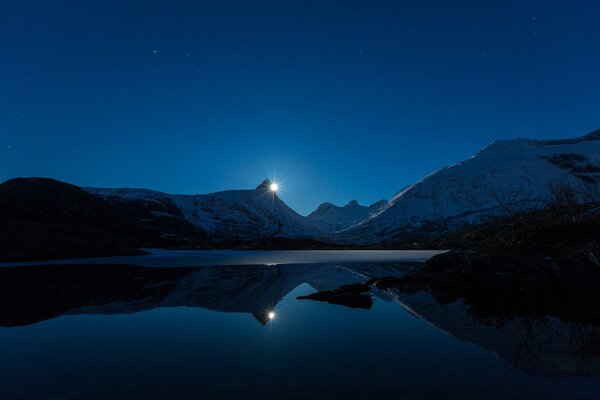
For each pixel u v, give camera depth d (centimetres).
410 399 631
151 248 10494
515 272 2061
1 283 2442
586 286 1875
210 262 4691
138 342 1021
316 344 999
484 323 1273
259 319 1336
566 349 948
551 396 645
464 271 2259
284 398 632
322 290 2172
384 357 877
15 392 665
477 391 668
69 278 2758
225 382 711
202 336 1088
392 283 2341
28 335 1102
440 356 889
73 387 688
